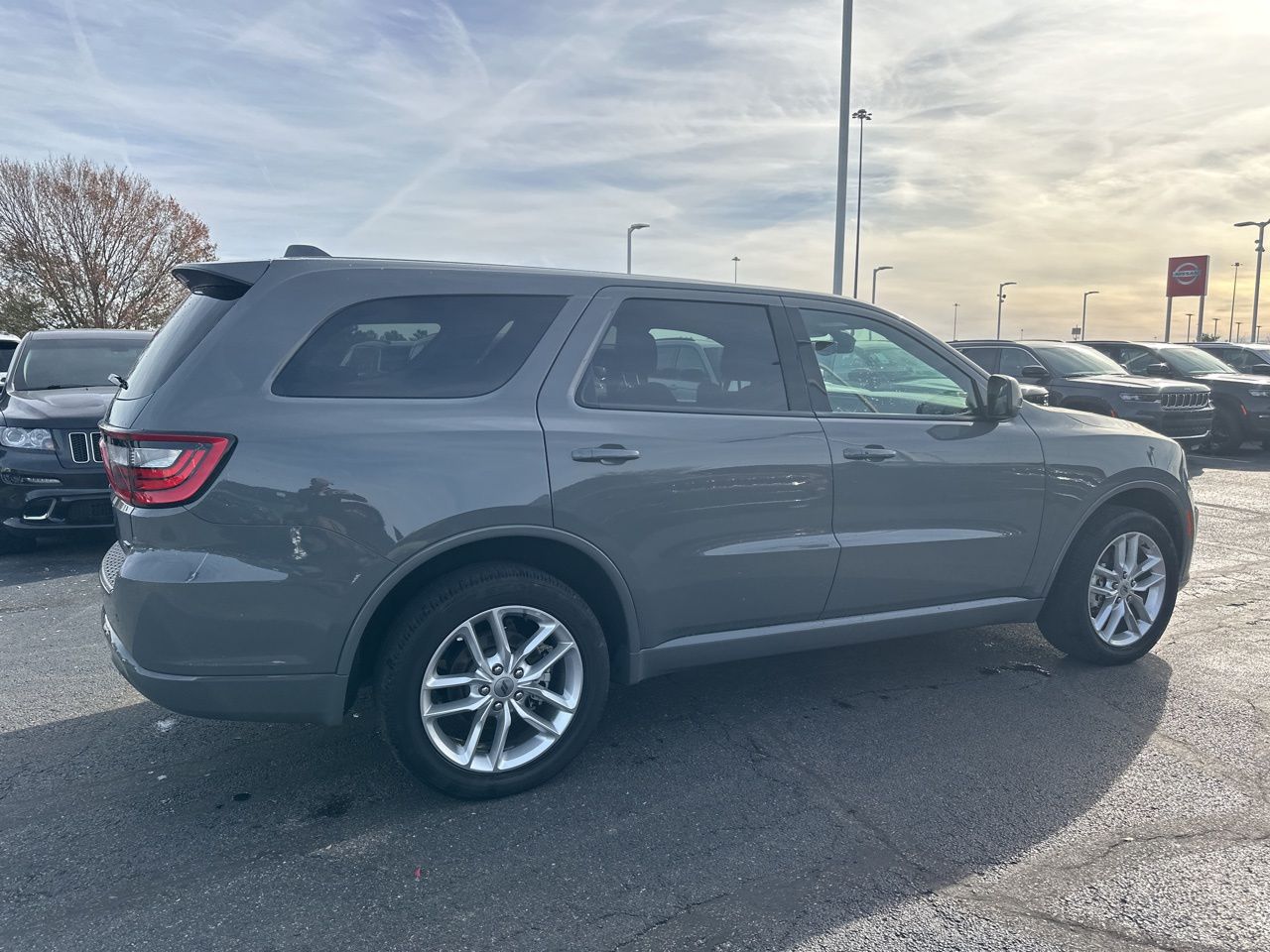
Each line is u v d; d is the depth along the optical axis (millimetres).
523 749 3305
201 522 2816
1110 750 3666
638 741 3748
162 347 3129
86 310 32281
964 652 4848
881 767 3516
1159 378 13156
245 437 2836
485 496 3053
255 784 3371
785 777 3426
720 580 3535
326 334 3035
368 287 3119
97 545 7477
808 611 3785
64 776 3434
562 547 3287
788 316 3836
